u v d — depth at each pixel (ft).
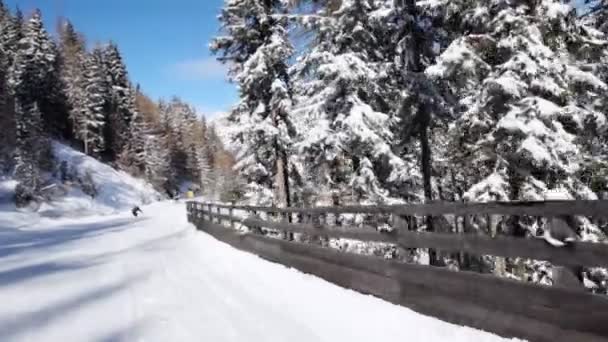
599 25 41.22
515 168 34.55
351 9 48.19
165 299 24.72
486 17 35.63
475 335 15.85
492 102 35.40
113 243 59.47
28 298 26.48
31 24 255.91
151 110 395.75
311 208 28.48
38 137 207.31
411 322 18.03
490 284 15.83
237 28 67.21
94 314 22.43
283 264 31.89
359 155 49.73
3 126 196.13
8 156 193.26
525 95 34.12
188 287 27.50
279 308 21.79
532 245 14.70
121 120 300.61
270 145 68.90
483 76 36.96
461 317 16.88
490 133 35.12
